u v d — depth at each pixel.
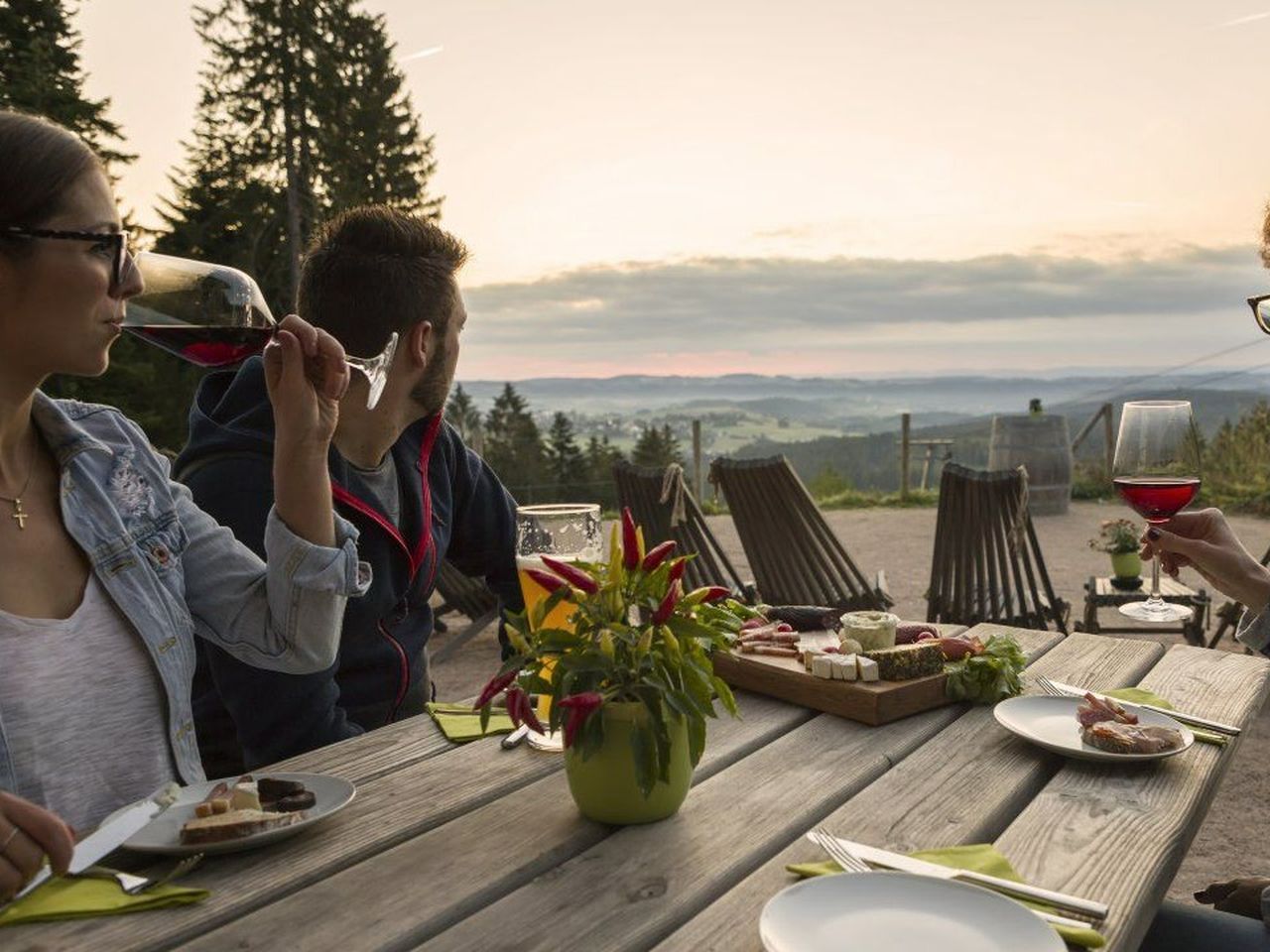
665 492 4.29
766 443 142.00
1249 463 11.70
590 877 1.08
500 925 0.98
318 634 1.52
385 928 0.98
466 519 2.36
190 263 1.51
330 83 28.25
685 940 0.95
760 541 4.45
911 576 7.69
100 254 1.26
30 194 1.22
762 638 1.88
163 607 1.48
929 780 1.35
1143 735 1.39
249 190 26.81
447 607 5.98
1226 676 1.84
